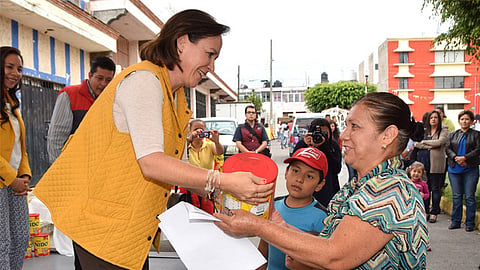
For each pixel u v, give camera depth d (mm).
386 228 1362
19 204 3020
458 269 4344
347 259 1379
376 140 1528
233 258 1502
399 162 1546
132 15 9984
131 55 12570
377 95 1569
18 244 3039
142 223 1715
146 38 12289
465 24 6730
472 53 7246
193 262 1447
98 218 1696
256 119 8555
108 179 1685
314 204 2666
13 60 2863
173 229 1505
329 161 4191
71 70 8805
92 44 8773
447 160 6148
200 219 1479
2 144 2828
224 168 1729
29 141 7207
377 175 1487
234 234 1507
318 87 50375
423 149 6590
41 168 7566
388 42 53906
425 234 1421
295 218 2602
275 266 2533
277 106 76875
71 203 1747
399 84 53812
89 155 1729
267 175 1624
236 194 1526
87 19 8109
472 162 5727
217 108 22922
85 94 3697
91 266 1754
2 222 2678
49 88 8008
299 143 4516
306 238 1413
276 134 48094
